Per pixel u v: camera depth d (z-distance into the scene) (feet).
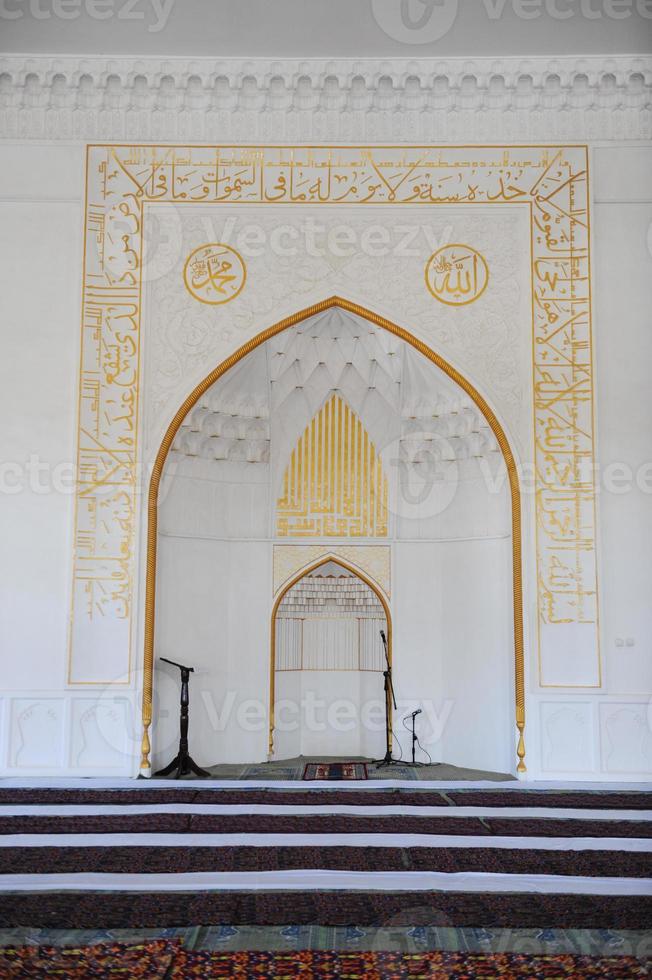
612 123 22.76
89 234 22.53
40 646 21.26
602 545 21.70
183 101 22.80
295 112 22.95
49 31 21.90
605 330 22.34
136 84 22.72
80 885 13.32
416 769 23.07
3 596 21.38
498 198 22.77
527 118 22.88
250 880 13.61
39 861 14.44
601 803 18.69
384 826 16.78
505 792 19.81
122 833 16.17
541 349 22.36
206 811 17.87
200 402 23.20
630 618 21.47
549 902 12.71
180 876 13.75
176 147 22.86
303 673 25.71
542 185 22.74
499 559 23.25
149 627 21.57
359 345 24.88
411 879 13.73
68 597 21.43
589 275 22.45
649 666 21.34
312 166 22.91
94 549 21.65
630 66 22.36
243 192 22.82
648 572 21.59
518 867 14.32
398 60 22.57
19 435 21.88
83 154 22.68
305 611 25.81
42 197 22.56
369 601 25.79
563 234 22.63
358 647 25.79
